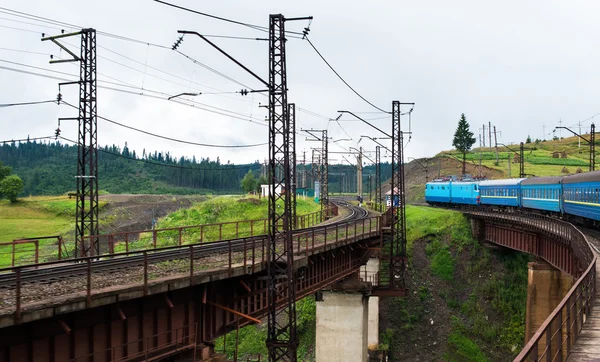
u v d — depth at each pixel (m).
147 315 18.92
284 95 24.75
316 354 40.81
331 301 40.66
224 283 23.45
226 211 71.12
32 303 14.52
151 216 91.31
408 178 147.38
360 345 40.06
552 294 40.72
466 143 145.12
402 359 44.66
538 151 153.38
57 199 98.31
